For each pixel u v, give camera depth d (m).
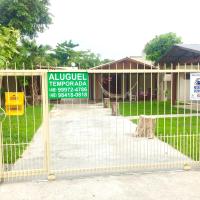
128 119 14.66
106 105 20.72
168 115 15.25
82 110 19.25
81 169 6.14
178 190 5.45
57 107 21.38
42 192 5.39
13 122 13.45
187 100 21.86
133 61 23.70
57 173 6.02
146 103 23.92
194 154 7.77
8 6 23.73
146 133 10.00
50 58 27.09
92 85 27.55
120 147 8.67
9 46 7.25
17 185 5.70
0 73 5.60
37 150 8.32
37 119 14.51
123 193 5.33
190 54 18.12
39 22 26.11
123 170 6.39
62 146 8.91
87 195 5.26
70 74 5.82
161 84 26.70
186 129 11.26
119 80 27.72
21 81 18.27
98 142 9.41
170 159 7.35
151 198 5.12
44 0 25.88
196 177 6.09
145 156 7.65
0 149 5.86
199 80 6.45
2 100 13.98
